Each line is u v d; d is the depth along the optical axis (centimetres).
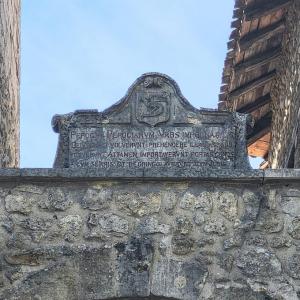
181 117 1523
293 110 1966
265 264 1401
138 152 1508
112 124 1519
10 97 1888
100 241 1412
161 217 1423
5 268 1398
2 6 1767
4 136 1802
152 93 1531
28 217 1423
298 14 1955
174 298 1386
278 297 1387
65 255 1402
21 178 1428
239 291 1388
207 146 1511
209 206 1427
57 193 1434
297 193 1434
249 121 1526
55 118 1523
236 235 1415
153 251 1404
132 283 1389
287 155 2027
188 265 1397
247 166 1501
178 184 1439
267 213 1427
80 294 1385
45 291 1386
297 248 1412
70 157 1505
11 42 1898
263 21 2009
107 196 1431
